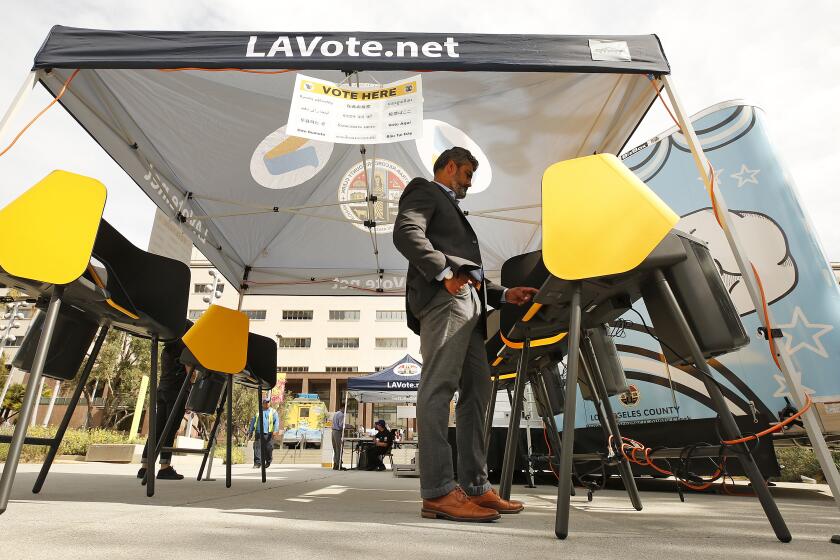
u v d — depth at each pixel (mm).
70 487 2396
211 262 4902
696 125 3574
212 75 3275
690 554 937
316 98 2309
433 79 3389
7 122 2029
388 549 939
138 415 12820
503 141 3955
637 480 4355
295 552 887
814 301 2873
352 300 38844
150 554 835
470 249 1705
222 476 4504
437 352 1537
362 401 11133
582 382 2398
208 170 4152
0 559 775
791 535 1200
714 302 1398
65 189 1642
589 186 1465
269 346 3430
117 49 2195
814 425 1448
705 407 3311
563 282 1455
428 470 1484
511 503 1729
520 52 2203
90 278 1841
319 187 4734
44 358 1482
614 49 2207
